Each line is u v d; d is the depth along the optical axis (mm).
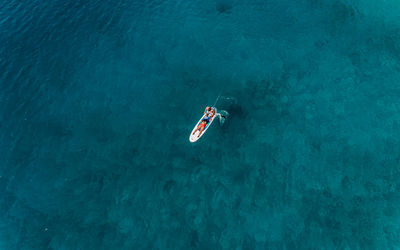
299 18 55531
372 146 38188
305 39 51875
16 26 56562
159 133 41281
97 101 45344
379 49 49469
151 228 33219
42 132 42344
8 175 38469
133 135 41281
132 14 58188
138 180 37062
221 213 33969
